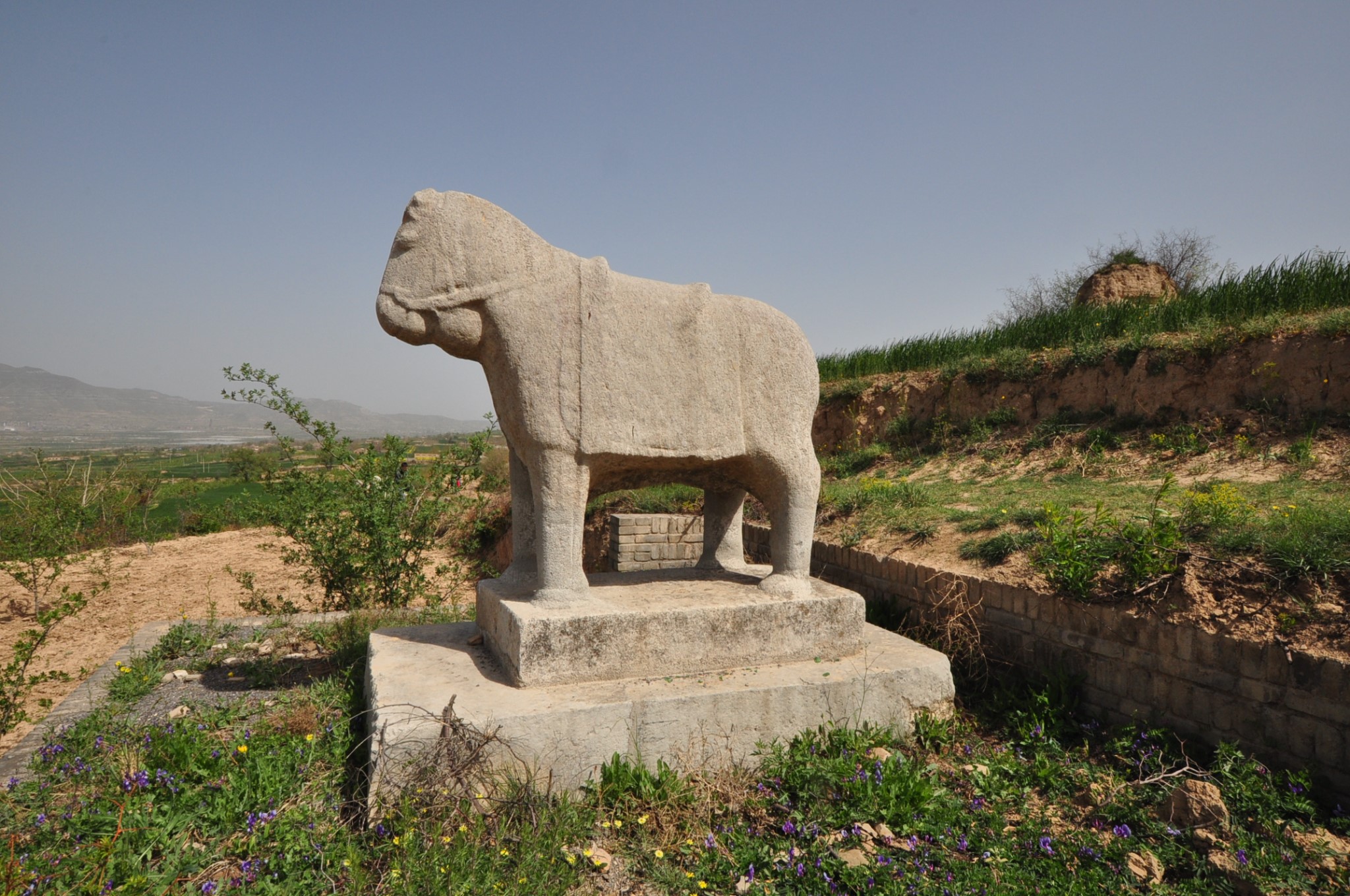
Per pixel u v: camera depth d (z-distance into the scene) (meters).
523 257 3.47
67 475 11.19
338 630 5.42
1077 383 7.74
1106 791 3.25
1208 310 7.67
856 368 11.75
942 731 3.79
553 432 3.43
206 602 8.70
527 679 3.34
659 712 3.31
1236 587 3.62
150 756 3.26
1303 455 5.42
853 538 6.14
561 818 2.84
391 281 3.44
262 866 2.57
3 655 6.89
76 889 2.38
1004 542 4.93
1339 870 2.63
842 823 2.98
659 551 8.84
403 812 2.75
